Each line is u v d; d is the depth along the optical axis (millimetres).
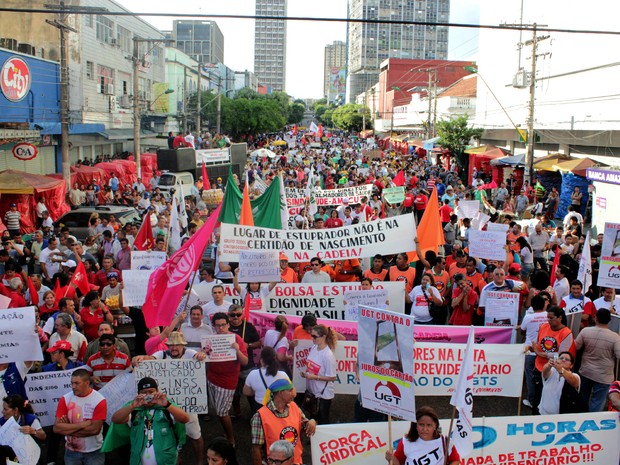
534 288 11516
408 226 12242
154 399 6625
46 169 35469
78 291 11781
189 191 38125
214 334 8047
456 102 65562
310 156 64562
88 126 39438
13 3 39156
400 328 6281
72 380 6926
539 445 7039
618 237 10320
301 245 12094
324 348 8484
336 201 23562
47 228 18844
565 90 38219
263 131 95875
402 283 11109
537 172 37750
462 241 18438
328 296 11445
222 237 11594
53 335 8922
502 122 49656
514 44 46812
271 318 10250
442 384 9414
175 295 8352
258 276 9992
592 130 35281
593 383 8797
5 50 27328
